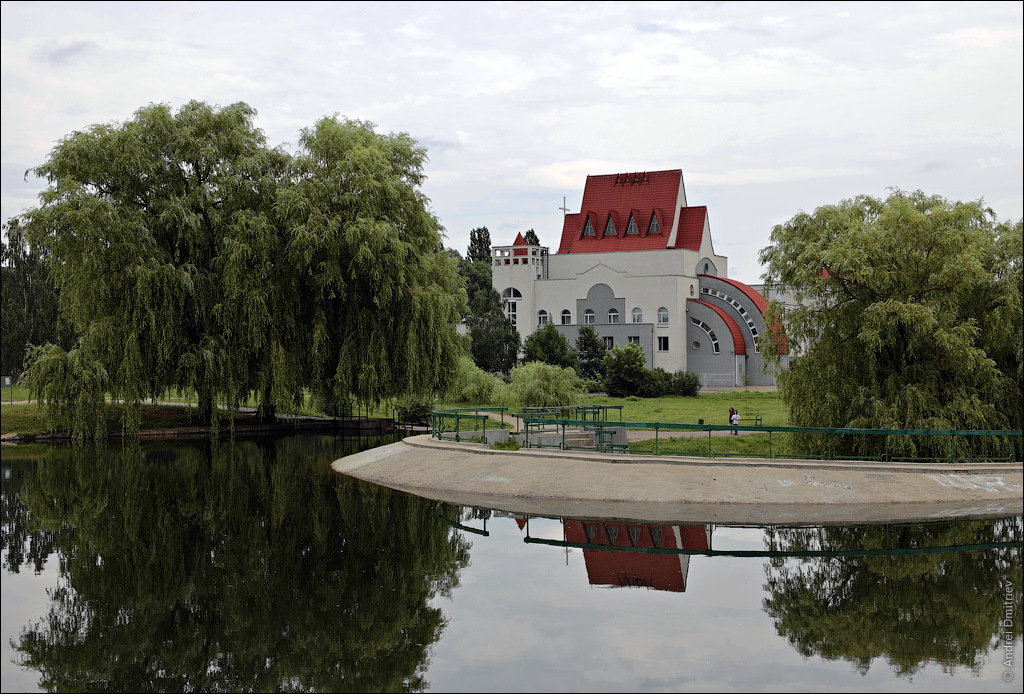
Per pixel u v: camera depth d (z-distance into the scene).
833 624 16.30
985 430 31.23
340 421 53.44
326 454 41.22
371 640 15.66
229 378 42.44
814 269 34.72
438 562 20.91
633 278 87.06
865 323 33.38
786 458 29.25
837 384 34.66
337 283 43.03
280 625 16.47
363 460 36.69
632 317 87.38
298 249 41.97
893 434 31.38
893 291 33.91
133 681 13.98
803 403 35.66
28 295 72.94
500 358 79.62
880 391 33.69
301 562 21.02
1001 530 22.95
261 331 42.22
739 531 23.33
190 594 18.45
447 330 47.50
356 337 44.84
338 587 18.91
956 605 17.33
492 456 32.22
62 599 18.16
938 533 22.67
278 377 42.25
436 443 35.59
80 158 41.66
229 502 28.84
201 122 44.06
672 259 89.62
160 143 43.34
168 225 41.66
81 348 41.19
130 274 40.62
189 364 41.78
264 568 20.47
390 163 46.91
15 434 46.22
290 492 30.67
